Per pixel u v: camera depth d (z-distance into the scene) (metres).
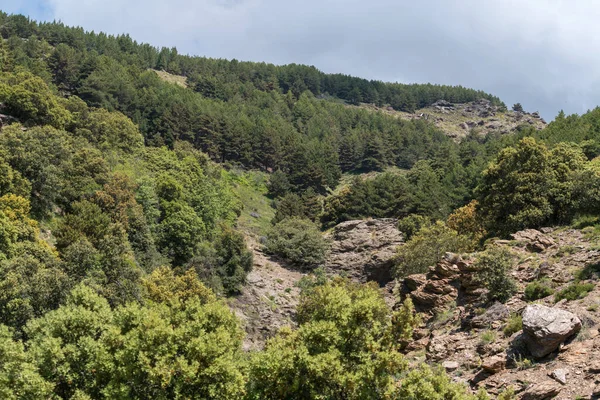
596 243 31.23
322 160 128.12
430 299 33.72
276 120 156.38
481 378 21.62
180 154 92.75
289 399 17.14
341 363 17.72
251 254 64.50
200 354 18.19
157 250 57.97
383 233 75.25
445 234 48.78
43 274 30.27
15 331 26.61
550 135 79.25
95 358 18.83
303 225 81.12
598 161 49.34
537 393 18.05
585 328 21.17
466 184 84.12
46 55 128.38
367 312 18.83
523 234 37.09
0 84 66.06
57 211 50.97
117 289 37.06
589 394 16.91
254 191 112.56
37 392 16.95
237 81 196.38
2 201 40.72
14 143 47.97
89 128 76.19
